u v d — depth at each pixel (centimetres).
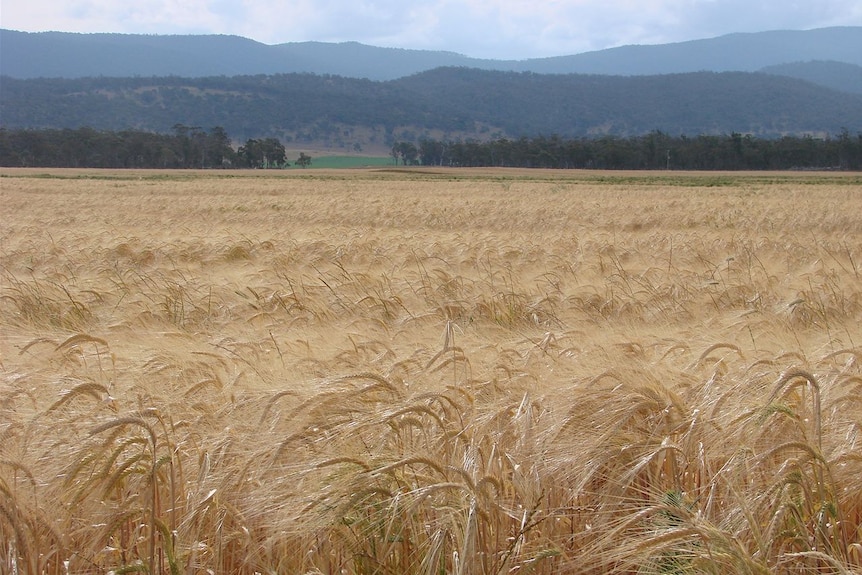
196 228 2300
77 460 319
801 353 475
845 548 310
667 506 282
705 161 14812
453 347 458
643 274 1120
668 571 275
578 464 336
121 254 1579
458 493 309
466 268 1261
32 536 310
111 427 312
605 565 299
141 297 949
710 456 345
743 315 685
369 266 1316
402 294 995
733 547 264
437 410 384
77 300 948
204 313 905
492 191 5366
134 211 3353
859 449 335
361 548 310
